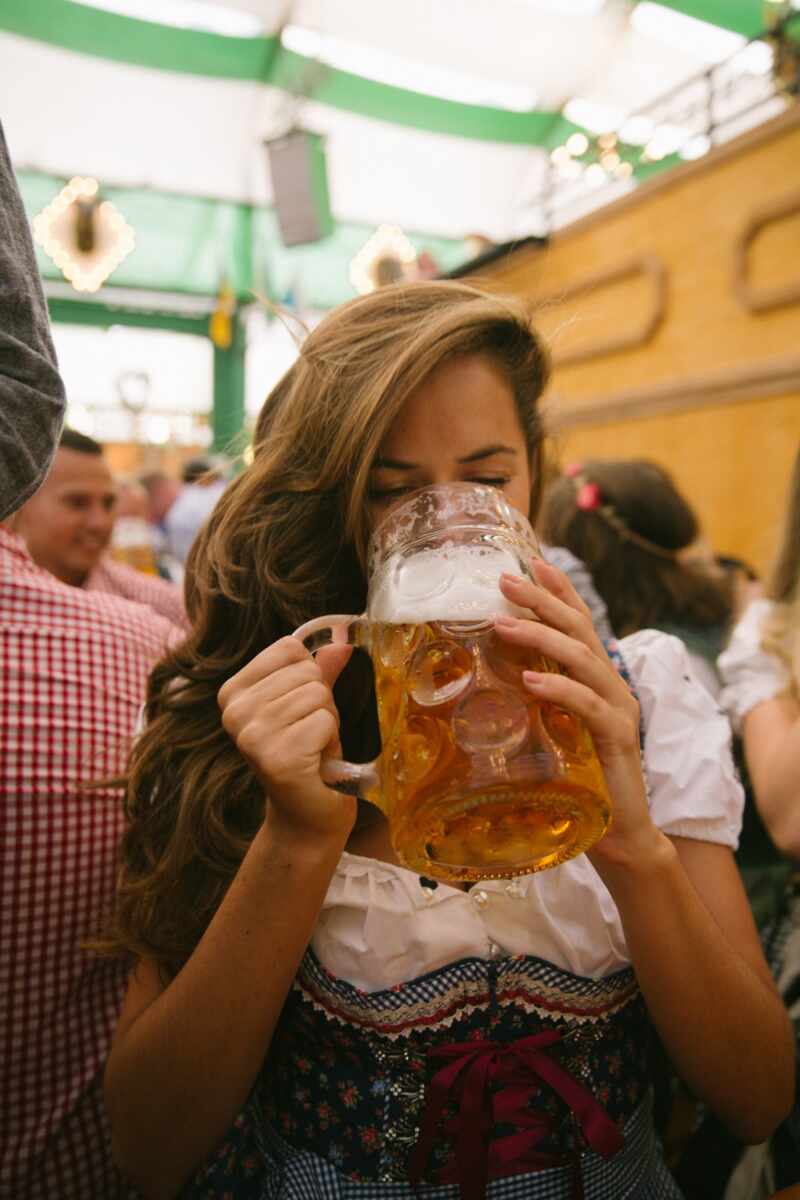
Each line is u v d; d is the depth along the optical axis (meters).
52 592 1.26
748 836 1.46
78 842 1.17
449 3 5.05
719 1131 1.15
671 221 3.67
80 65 5.33
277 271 7.07
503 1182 0.80
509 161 6.47
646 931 0.73
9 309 0.76
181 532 4.85
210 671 0.98
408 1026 0.81
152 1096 0.79
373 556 0.77
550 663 0.66
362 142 6.19
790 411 3.19
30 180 6.15
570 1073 0.83
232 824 0.93
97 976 1.20
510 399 0.88
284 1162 0.85
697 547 2.29
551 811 0.64
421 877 0.84
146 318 7.62
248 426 1.19
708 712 1.00
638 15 5.09
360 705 1.00
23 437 0.75
